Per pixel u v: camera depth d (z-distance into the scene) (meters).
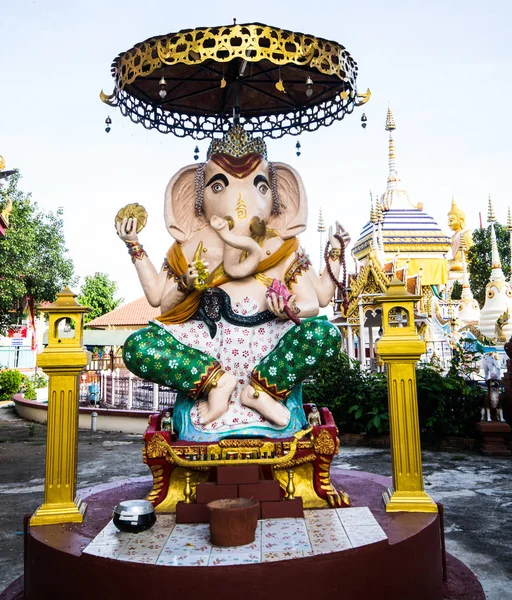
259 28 4.26
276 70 5.54
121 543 3.46
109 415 13.27
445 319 21.45
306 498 4.18
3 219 12.09
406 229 24.86
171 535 3.60
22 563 4.76
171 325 4.74
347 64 4.93
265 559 3.14
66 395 4.21
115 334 20.08
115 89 5.28
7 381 21.67
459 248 29.48
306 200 5.08
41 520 3.99
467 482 7.23
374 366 18.16
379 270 15.93
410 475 4.18
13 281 18.67
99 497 4.80
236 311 4.73
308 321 4.41
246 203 4.84
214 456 4.05
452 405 9.89
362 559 3.29
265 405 4.33
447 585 3.97
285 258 4.89
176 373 4.38
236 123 5.73
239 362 4.66
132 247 4.84
